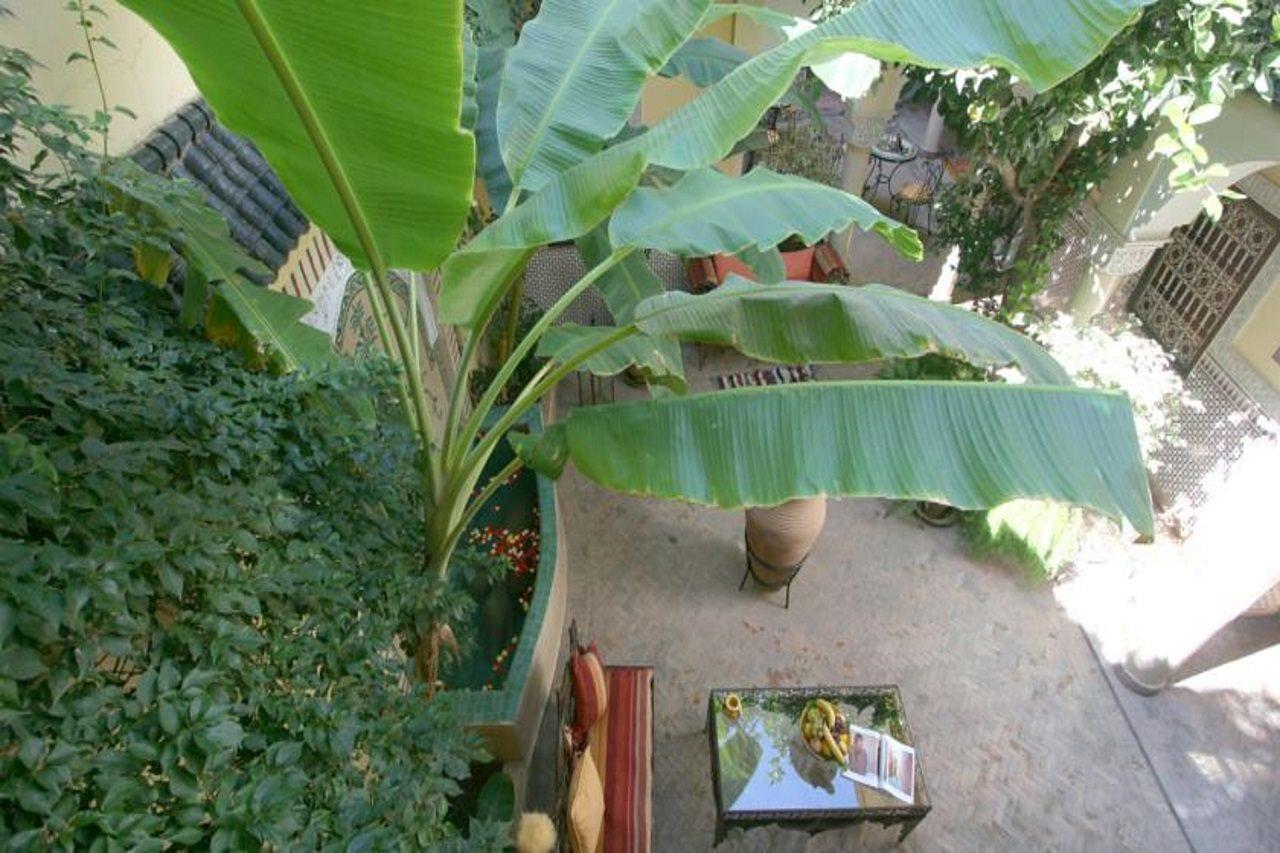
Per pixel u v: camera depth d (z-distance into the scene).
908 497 2.18
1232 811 4.44
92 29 2.53
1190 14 3.77
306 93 1.34
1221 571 4.39
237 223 3.04
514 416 2.87
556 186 1.89
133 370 1.67
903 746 4.03
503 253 2.13
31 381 1.38
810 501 4.93
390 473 2.47
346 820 1.44
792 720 4.14
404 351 2.57
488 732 3.96
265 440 1.86
